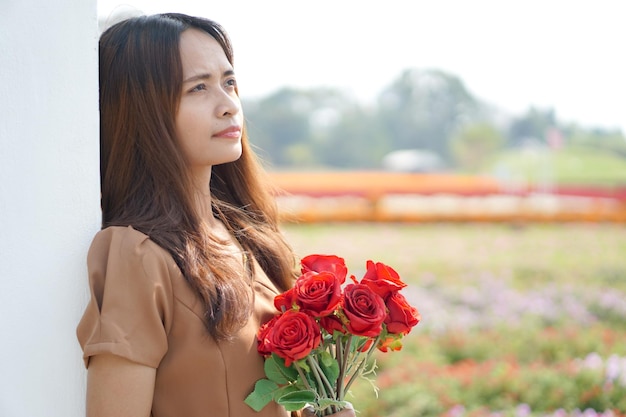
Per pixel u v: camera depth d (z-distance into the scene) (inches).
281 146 1600.6
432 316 265.7
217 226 67.0
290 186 731.4
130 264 55.6
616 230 534.0
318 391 60.6
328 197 733.9
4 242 56.9
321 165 1606.8
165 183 60.2
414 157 1557.6
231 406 58.4
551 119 1632.6
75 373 59.2
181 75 60.5
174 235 58.2
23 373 57.7
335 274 63.1
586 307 282.4
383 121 1652.3
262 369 60.6
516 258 407.5
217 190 72.8
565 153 1529.3
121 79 61.1
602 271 363.3
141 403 53.6
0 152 56.7
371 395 181.8
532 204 692.1
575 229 545.6
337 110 1624.0
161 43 60.6
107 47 62.2
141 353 53.6
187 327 56.9
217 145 62.1
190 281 57.1
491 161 1626.5
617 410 174.6
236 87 65.2
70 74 58.8
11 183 57.1
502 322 260.1
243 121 71.2
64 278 58.7
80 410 59.4
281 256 71.4
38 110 57.8
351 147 1617.9
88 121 59.4
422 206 705.6
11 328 57.2
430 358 214.4
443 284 340.2
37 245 57.9
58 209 58.5
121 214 60.9
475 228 572.1
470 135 1652.3
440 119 1673.2
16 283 57.3
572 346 224.2
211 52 62.1
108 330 53.4
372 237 517.7
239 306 58.4
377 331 57.7
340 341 60.9
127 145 61.4
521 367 202.5
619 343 228.1
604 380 184.7
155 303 55.1
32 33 57.5
